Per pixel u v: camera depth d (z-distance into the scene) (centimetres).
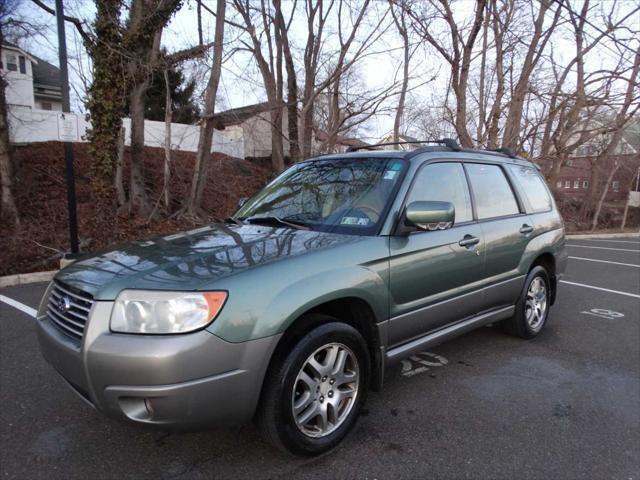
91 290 230
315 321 260
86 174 1376
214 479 241
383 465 256
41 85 2959
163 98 2211
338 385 269
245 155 2483
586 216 2589
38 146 1498
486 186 411
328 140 1319
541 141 1941
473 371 392
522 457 267
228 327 218
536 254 447
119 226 1101
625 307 632
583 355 435
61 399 328
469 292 367
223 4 1154
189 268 237
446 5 1233
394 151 367
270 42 1505
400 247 303
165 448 269
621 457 269
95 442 275
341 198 336
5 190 1029
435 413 317
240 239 290
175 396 208
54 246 918
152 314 213
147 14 848
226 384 219
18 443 273
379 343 294
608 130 1612
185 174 1589
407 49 1445
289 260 252
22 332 472
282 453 264
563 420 311
